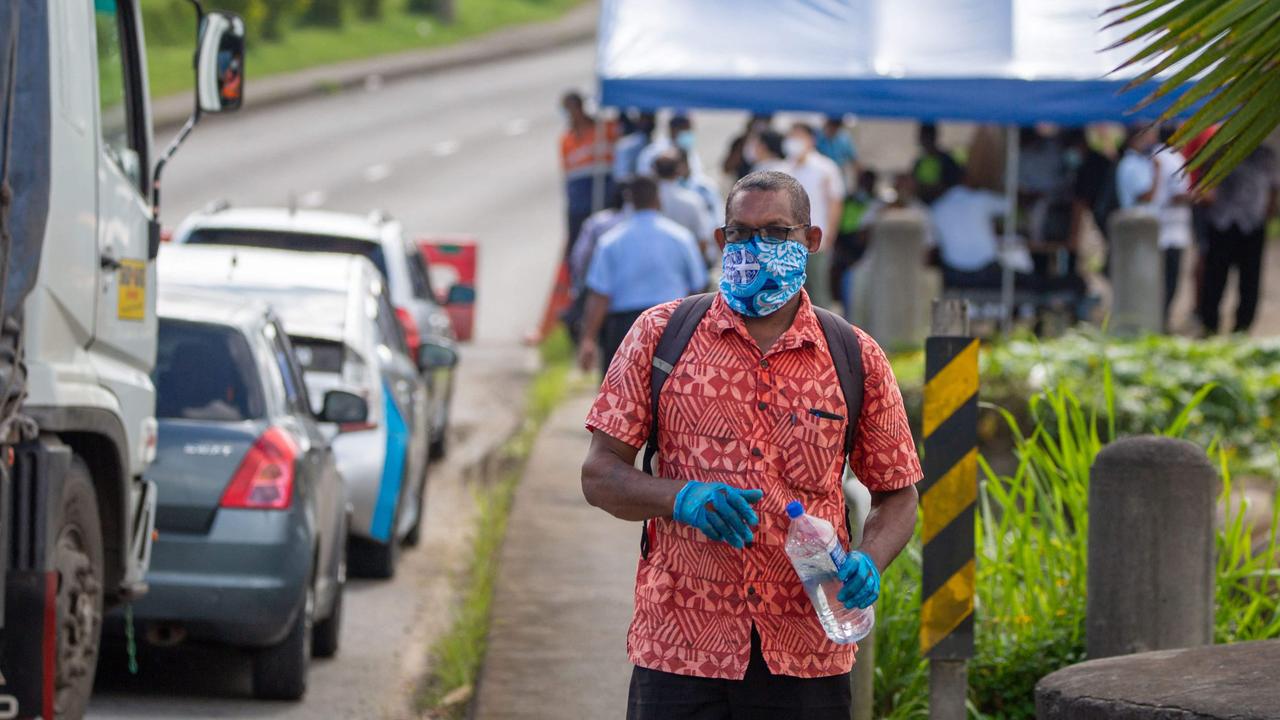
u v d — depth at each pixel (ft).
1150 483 48.08
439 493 102.63
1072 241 133.28
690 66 102.73
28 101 39.32
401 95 353.10
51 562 39.04
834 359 32.55
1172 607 48.06
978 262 128.77
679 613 32.24
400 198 238.48
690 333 32.50
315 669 64.23
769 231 31.86
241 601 55.47
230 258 83.71
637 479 31.78
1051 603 54.24
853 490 46.42
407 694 61.11
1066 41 102.63
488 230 221.25
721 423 32.12
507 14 496.64
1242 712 35.42
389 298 92.58
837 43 103.45
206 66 53.93
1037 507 60.85
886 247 123.03
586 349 99.09
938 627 46.06
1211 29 35.60
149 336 50.60
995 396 81.35
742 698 32.24
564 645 62.59
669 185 121.39
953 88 101.55
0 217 37.40
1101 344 84.23
